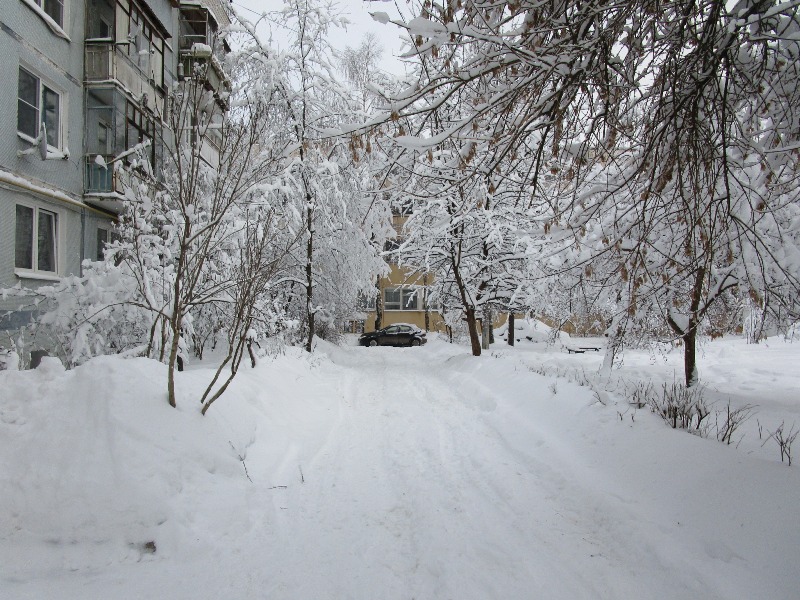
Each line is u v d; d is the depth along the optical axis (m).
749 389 9.66
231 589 3.28
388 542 3.98
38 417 4.34
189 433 4.83
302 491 5.06
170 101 6.45
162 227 9.05
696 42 4.30
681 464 4.47
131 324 8.34
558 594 3.19
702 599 3.00
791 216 6.57
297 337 16.20
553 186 6.32
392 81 5.05
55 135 12.10
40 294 7.84
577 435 6.03
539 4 3.98
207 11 18.84
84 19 12.95
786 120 4.82
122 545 3.69
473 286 17.30
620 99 4.70
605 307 10.16
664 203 5.75
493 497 4.85
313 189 15.15
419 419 8.37
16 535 3.64
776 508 3.47
